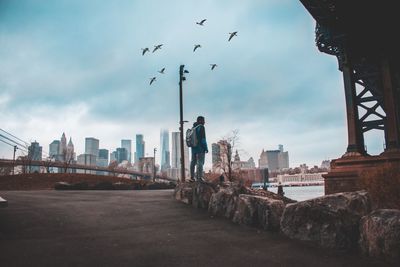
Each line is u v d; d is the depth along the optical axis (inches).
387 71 795.4
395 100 778.2
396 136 745.6
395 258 189.6
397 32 775.7
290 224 252.2
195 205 388.5
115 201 417.7
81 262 181.9
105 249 207.6
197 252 205.8
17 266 172.6
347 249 220.2
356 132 808.9
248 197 303.7
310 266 183.5
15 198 425.4
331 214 232.5
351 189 723.4
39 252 197.5
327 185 762.8
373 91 866.1
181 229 271.6
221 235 253.8
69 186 805.2
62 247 209.2
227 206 332.5
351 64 869.8
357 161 748.0
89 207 360.2
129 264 180.7
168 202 418.3
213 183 399.5
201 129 430.6
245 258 195.8
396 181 437.4
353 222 229.3
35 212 317.7
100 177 1401.3
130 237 239.1
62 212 324.2
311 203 244.5
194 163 445.4
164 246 217.6
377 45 816.3
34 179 1238.3
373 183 459.2
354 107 835.4
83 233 247.6
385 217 203.9
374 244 203.2
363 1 716.7
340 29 839.1
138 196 490.3
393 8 719.1
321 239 229.5
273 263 187.6
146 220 303.4
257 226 286.5
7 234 237.9
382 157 717.3
